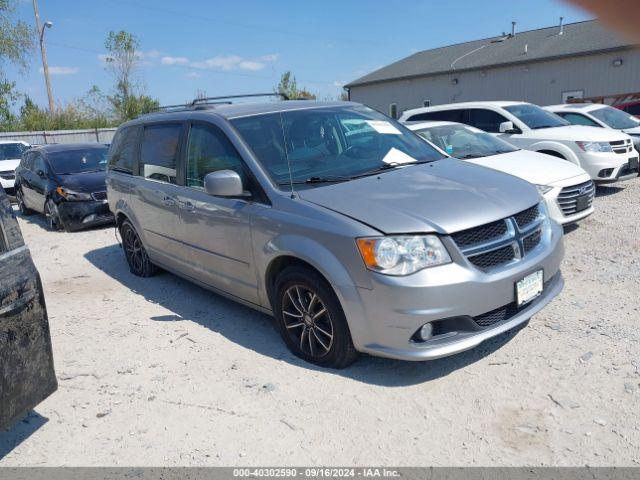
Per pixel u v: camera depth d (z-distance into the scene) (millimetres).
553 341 3910
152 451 3051
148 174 5609
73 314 5348
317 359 3828
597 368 3510
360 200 3664
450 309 3260
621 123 12016
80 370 4102
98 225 9750
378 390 3463
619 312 4320
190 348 4312
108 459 3016
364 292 3344
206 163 4656
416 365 3736
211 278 4773
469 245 3387
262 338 4391
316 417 3230
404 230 3309
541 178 6586
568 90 25938
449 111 10727
